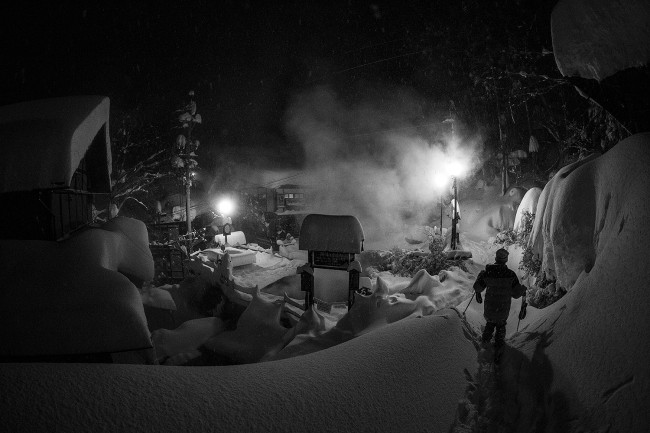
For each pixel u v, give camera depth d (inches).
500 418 150.0
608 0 211.9
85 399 120.0
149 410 119.3
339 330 283.4
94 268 205.8
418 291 418.3
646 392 123.6
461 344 196.4
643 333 138.5
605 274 180.1
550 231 268.2
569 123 874.8
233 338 343.6
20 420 109.8
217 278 468.4
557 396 151.9
